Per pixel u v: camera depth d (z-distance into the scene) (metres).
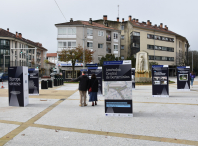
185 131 4.71
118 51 48.50
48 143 3.96
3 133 4.58
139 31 52.88
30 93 12.49
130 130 4.82
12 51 53.38
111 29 46.78
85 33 42.25
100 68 12.45
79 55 32.19
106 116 6.36
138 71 26.28
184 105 8.42
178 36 62.81
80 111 7.21
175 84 23.81
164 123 5.46
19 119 5.93
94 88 8.38
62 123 5.48
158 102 9.35
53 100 10.15
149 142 3.99
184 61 62.66
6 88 18.52
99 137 4.32
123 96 6.32
